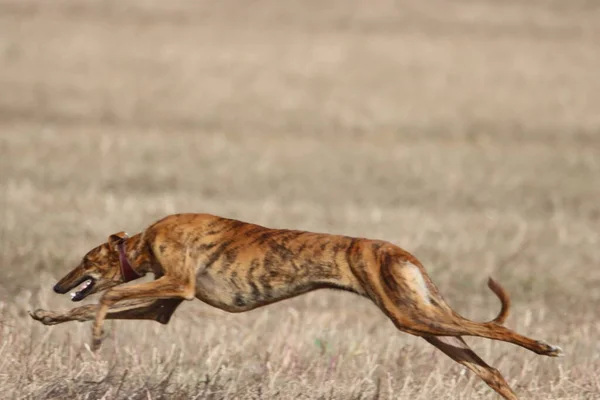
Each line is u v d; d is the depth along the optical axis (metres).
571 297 39.91
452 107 105.50
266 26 150.12
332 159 76.94
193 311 35.78
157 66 121.75
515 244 48.12
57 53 125.75
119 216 49.69
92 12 154.25
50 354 27.88
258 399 25.59
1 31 136.38
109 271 26.41
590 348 31.94
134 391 25.45
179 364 28.31
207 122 95.44
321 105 105.31
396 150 81.94
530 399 26.73
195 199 56.94
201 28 146.25
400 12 166.25
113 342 29.53
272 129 92.94
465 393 26.73
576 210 60.28
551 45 143.00
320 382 27.31
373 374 28.62
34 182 61.94
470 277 42.00
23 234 45.09
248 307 25.62
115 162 71.06
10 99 101.69
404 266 24.08
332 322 34.38
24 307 34.66
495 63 129.88
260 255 25.11
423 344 31.64
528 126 96.94
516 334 23.64
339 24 154.12
